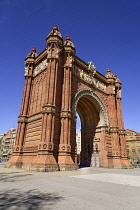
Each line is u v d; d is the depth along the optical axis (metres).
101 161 36.59
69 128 26.80
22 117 31.89
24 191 9.34
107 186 11.45
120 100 45.72
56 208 6.40
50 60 28.62
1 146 114.50
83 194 8.85
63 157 24.48
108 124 40.03
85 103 41.34
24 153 28.89
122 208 6.58
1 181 13.05
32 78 35.88
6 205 6.73
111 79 45.03
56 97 27.72
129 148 101.06
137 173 22.80
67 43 33.16
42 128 24.59
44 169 20.86
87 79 37.56
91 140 40.84
